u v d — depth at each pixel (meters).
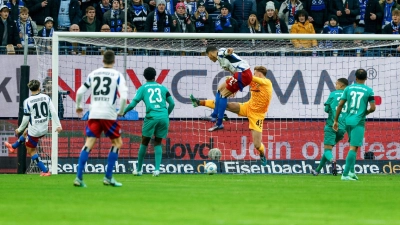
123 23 51.22
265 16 51.81
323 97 46.75
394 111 46.84
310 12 53.22
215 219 20.03
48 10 52.47
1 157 46.44
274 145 46.72
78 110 29.53
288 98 46.72
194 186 33.22
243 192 29.81
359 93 38.34
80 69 46.38
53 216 20.73
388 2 52.75
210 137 46.69
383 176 43.94
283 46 47.03
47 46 46.31
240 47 47.16
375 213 22.31
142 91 40.72
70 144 46.09
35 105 39.97
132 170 46.25
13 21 50.22
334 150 47.12
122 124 46.38
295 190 31.25
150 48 46.19
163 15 50.69
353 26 53.16
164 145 46.44
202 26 51.16
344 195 28.81
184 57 46.59
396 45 48.72
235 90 39.25
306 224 19.17
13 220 19.83
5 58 46.50
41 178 39.06
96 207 23.22
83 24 51.69
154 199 26.11
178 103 46.59
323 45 47.16
